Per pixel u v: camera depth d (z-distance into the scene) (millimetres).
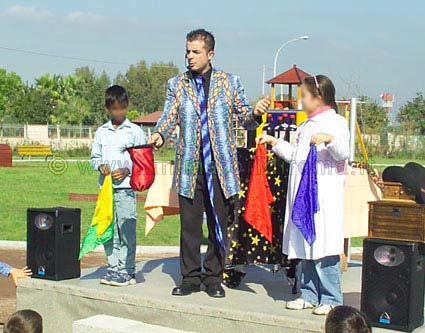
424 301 5125
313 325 4867
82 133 53031
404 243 4797
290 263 6004
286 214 5410
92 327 5422
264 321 5078
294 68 8484
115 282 6148
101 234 6027
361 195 6832
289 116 7359
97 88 81188
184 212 5773
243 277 6445
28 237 6434
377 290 4875
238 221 6039
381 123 40406
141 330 5309
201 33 5648
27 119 66188
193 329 5414
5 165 33844
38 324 3785
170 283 6301
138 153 5934
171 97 5816
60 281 6309
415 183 5016
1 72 67625
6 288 8500
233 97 5695
